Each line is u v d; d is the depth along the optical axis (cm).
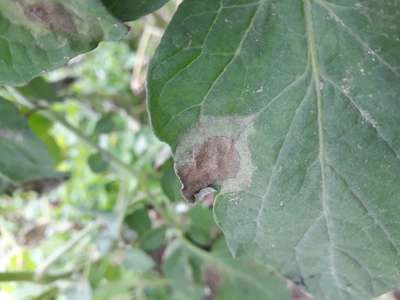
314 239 10
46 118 17
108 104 19
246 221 9
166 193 13
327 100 8
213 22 8
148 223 15
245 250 10
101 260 17
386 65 8
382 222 9
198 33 8
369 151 9
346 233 9
